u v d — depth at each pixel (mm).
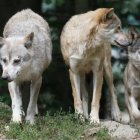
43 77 20047
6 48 11953
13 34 12766
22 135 11508
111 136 11969
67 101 20000
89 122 12797
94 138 11750
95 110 13414
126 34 13898
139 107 15039
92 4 20516
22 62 11977
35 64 12391
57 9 21281
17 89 12617
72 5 20672
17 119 12242
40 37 12766
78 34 13461
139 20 21094
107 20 13328
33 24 13141
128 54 14445
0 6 19688
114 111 15023
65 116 12781
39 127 12250
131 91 14477
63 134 11695
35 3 20219
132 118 14281
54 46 19828
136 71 14352
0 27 19562
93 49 13352
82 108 14008
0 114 13141
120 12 20875
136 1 21234
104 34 13312
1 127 12102
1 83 18516
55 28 20297
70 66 13656
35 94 12711
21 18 13633
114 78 20438
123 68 20094
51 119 12672
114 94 15094
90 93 17500
